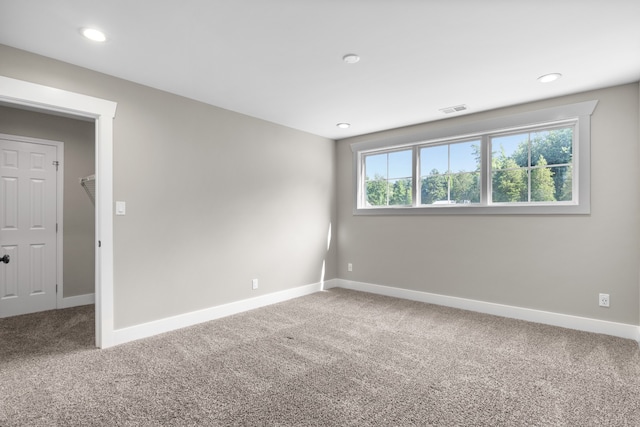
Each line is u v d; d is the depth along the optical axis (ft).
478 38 7.26
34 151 12.42
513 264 11.60
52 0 5.90
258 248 13.15
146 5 6.10
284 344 9.18
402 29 6.92
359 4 6.07
